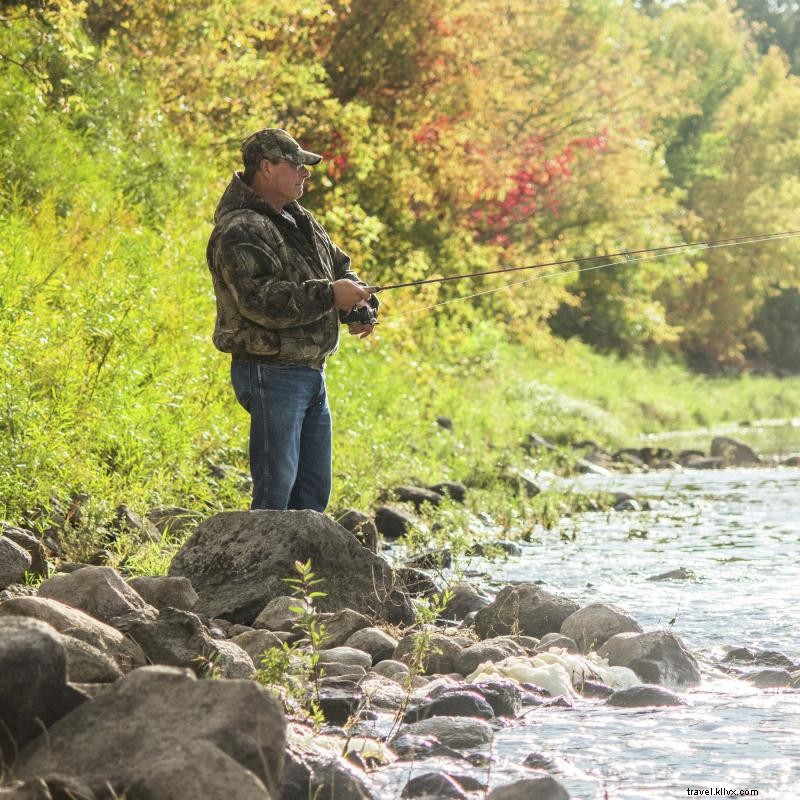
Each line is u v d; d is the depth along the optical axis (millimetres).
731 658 7207
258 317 7738
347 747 4941
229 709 4039
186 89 22281
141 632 5777
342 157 26203
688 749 5246
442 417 24938
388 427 18922
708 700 6211
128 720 4062
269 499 8062
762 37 114938
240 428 13969
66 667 4270
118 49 21625
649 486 20938
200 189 20125
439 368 26547
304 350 8016
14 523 9195
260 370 7996
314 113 25547
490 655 6660
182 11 22047
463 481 18984
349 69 29625
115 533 9695
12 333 11180
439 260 31312
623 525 14852
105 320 12156
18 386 10531
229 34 22719
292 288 7723
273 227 7883
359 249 23656
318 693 5777
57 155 17531
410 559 11391
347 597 7715
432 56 30000
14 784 3732
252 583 7648
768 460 27672
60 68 19500
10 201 16172
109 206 17203
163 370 13195
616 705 6078
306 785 4363
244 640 6637
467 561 11086
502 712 5852
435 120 30609
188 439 12359
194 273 16234
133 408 11711
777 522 14766
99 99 20000
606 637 7227
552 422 31234
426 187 29719
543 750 5250
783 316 78438
